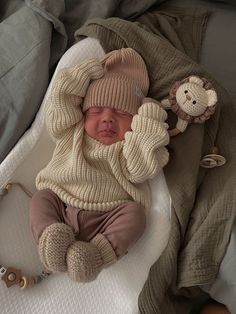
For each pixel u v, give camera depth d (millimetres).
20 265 943
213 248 879
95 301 921
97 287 930
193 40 1193
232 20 1242
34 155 995
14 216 959
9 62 1034
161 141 910
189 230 924
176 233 910
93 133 956
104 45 1042
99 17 1177
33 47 1043
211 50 1188
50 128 948
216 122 992
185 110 948
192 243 889
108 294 922
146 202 953
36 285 938
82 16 1189
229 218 868
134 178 936
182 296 962
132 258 935
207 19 1234
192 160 958
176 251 897
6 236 942
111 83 961
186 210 923
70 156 950
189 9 1242
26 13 1087
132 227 877
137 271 927
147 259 929
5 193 947
